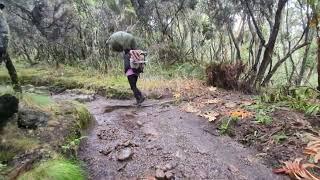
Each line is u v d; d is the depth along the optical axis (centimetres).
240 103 643
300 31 998
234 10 885
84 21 1105
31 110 459
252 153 456
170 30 1083
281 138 473
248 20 828
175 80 859
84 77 968
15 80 497
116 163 422
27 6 1093
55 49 1199
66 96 802
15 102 414
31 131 422
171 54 1049
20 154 372
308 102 582
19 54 1273
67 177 341
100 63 1044
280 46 1101
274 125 516
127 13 1139
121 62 1042
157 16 1066
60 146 404
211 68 812
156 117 607
